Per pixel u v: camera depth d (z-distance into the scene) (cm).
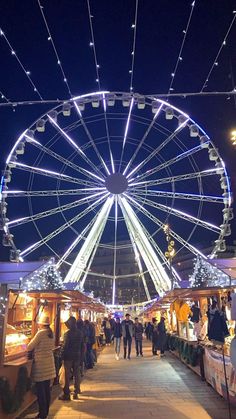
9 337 834
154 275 2272
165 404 799
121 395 907
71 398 875
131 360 1670
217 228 2020
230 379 704
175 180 2205
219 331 823
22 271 908
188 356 1227
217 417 685
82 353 1189
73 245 2159
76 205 2206
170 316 2227
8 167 1892
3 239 1830
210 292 1243
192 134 2025
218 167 2009
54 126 2064
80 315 1966
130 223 2348
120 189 2245
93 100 1936
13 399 639
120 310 4069
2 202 1845
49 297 1133
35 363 702
